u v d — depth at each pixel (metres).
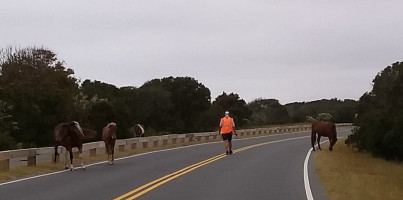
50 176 18.34
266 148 36.56
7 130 42.16
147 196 13.52
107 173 19.33
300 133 69.00
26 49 95.25
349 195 14.90
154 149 34.50
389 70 59.59
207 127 86.94
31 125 47.19
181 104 88.38
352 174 21.06
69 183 16.28
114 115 58.16
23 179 17.41
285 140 49.97
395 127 42.03
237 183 16.55
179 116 87.19
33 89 50.47
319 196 14.16
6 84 51.00
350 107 104.69
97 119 56.06
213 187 15.45
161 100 83.19
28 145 43.00
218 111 89.94
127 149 32.69
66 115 51.59
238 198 13.42
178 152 31.64
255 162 24.58
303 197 13.88
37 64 53.56
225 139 30.06
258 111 114.00
